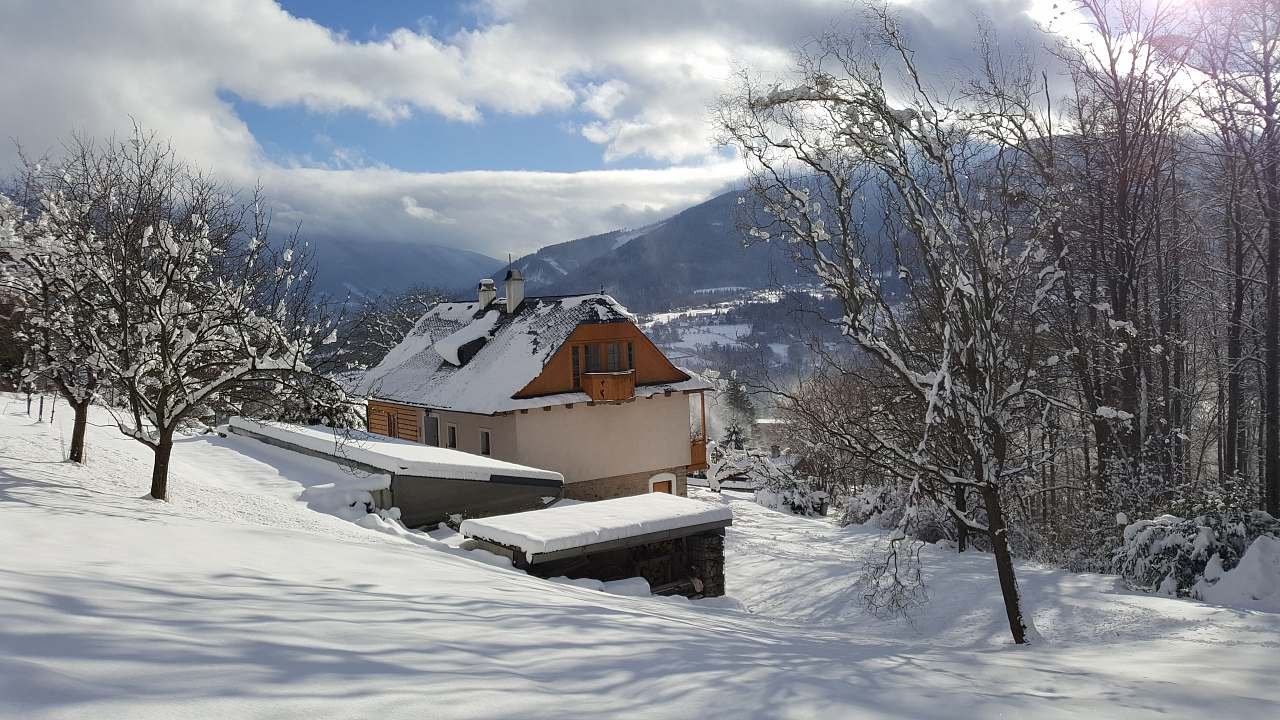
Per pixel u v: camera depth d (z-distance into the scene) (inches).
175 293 541.6
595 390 1170.6
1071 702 201.3
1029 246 453.4
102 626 155.9
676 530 605.0
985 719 166.9
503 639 209.8
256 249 583.2
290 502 676.1
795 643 327.3
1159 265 952.3
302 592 241.8
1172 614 469.4
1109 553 662.5
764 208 455.2
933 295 465.7
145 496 525.7
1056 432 551.5
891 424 592.4
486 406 1136.2
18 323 591.2
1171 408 961.5
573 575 595.2
